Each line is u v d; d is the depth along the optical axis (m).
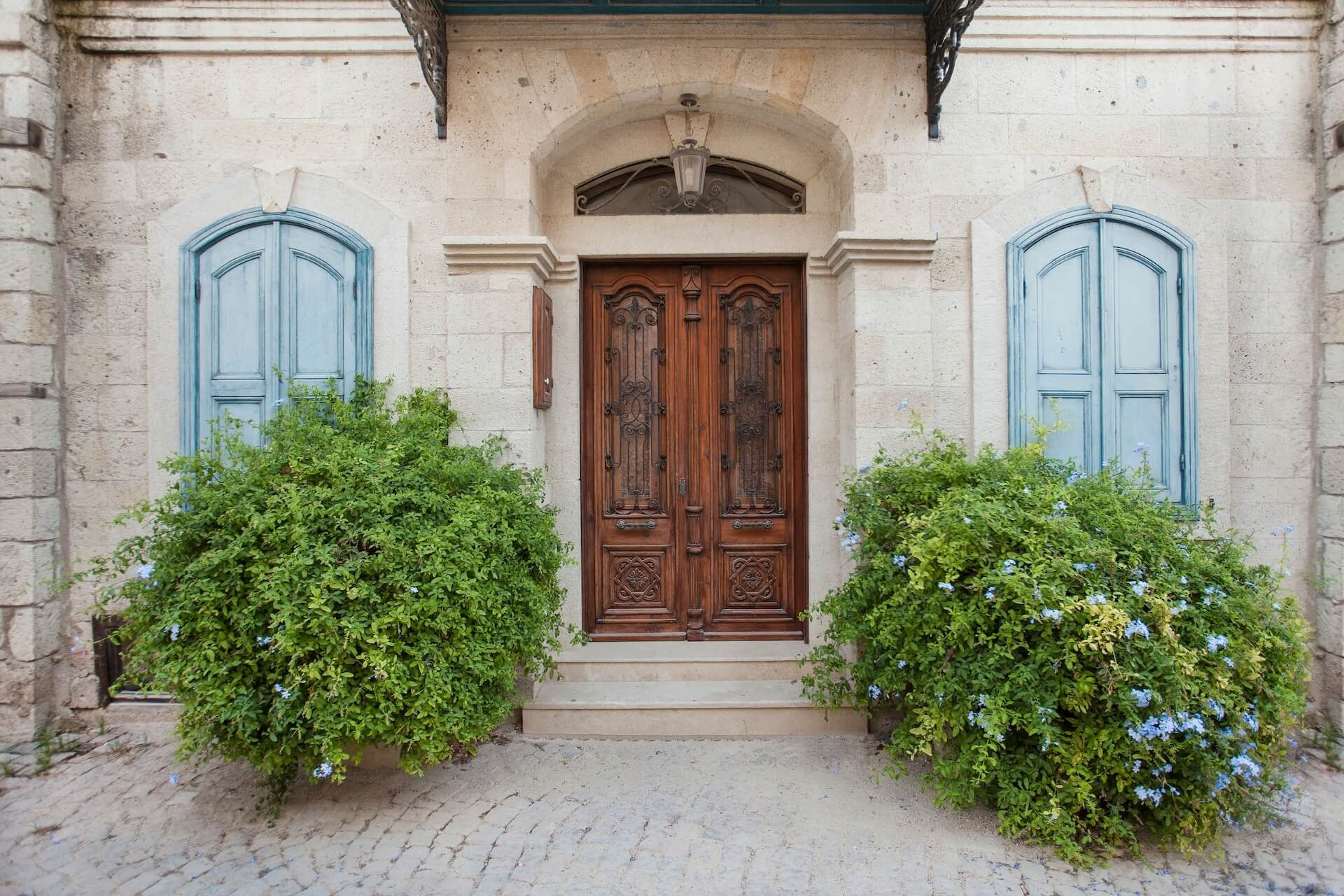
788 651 4.29
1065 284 4.07
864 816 3.17
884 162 4.03
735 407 4.53
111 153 4.04
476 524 3.25
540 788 3.41
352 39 4.03
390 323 4.04
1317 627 4.00
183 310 4.00
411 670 2.99
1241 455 4.09
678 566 4.51
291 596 2.88
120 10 3.99
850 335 4.08
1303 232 4.10
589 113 4.06
